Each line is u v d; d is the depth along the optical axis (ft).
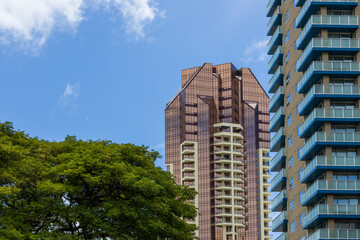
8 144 165.89
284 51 322.75
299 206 287.48
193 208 189.37
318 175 267.80
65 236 154.81
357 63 267.59
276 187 327.06
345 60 275.59
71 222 168.04
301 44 285.64
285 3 324.60
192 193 192.65
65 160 171.22
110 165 166.50
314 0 273.54
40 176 163.12
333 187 255.29
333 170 260.42
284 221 307.99
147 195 171.01
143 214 168.45
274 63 331.77
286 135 314.35
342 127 268.41
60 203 161.27
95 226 166.71
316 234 250.57
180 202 186.29
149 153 191.21
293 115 302.66
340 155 264.52
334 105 270.46
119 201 168.04
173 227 179.11
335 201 258.78
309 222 264.31
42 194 159.94
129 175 164.45
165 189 183.11
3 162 161.38
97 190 170.50
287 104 314.76
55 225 168.04
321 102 271.90
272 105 336.08
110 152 174.81
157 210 169.78
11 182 157.17
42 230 161.48
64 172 160.76
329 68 267.59
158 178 180.55
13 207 161.07
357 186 255.50
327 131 263.29
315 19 271.69
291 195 301.84
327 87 266.36
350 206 252.83
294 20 306.55
